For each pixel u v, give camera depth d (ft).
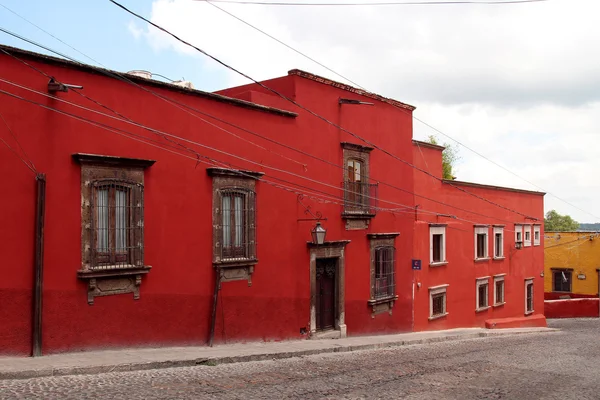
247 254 46.03
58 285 34.42
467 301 79.77
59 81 34.63
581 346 65.92
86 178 35.68
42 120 33.88
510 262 92.22
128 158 37.32
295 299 50.78
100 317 36.45
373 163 60.70
